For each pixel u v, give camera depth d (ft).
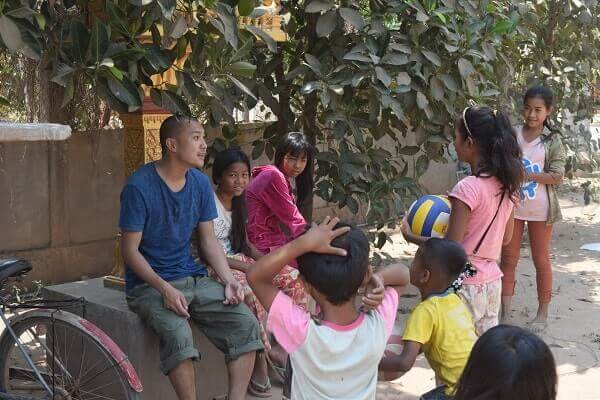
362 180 18.90
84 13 14.39
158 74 14.15
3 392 13.14
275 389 15.23
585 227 30.99
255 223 15.39
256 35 14.74
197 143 12.62
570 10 23.62
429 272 10.55
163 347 12.42
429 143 18.79
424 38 17.07
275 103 17.60
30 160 21.07
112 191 22.85
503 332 6.86
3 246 20.74
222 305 12.85
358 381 8.51
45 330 13.99
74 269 22.17
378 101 17.24
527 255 26.40
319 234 8.34
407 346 10.21
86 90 21.83
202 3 13.21
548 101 17.78
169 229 12.89
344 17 16.16
